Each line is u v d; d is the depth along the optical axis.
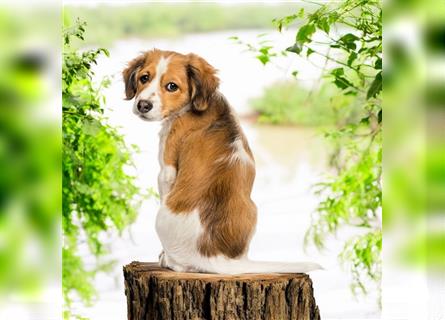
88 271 4.82
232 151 3.88
